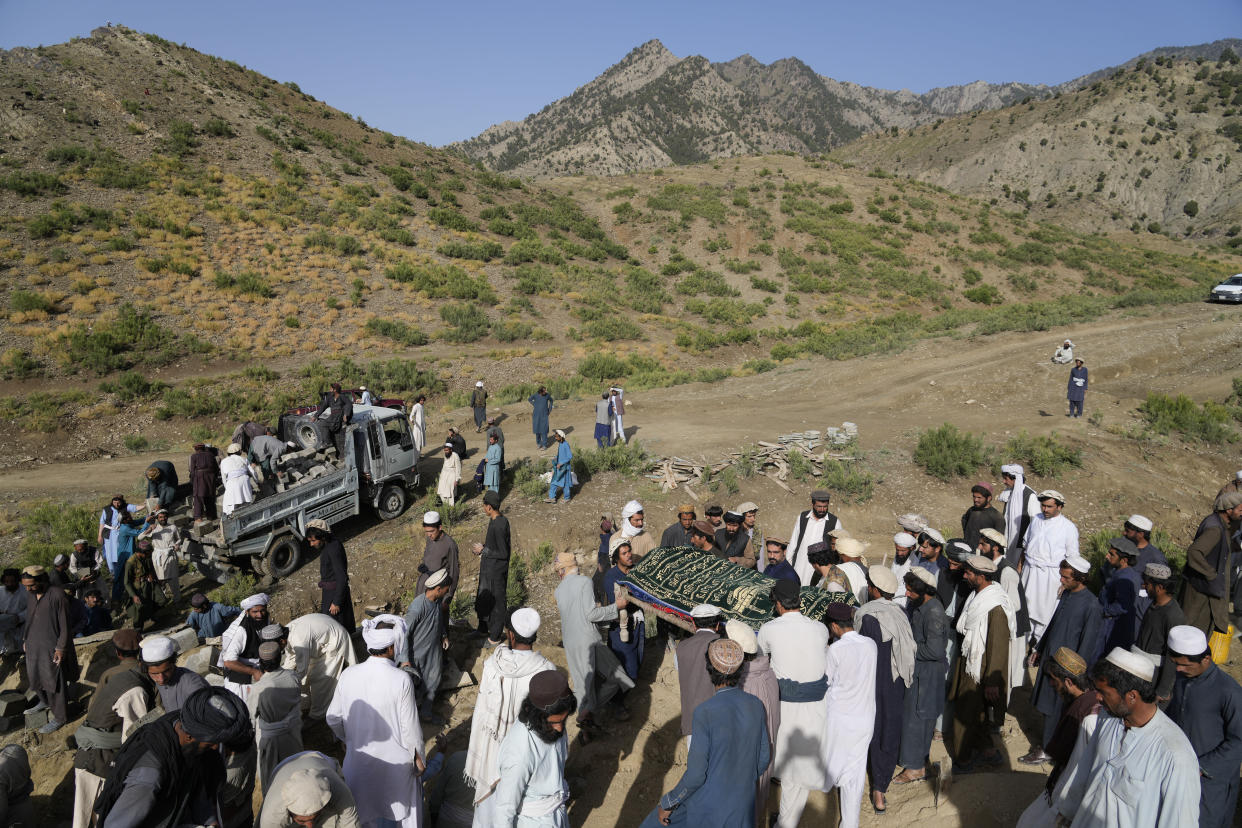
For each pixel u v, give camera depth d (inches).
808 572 309.7
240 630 241.6
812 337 1457.9
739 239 2345.0
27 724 315.0
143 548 395.9
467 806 205.5
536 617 190.7
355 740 185.6
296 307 1323.8
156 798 137.4
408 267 1593.3
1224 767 159.2
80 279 1195.9
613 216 2546.8
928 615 221.3
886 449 668.7
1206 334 1048.8
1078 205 6112.2
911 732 228.8
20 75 1934.1
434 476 680.4
